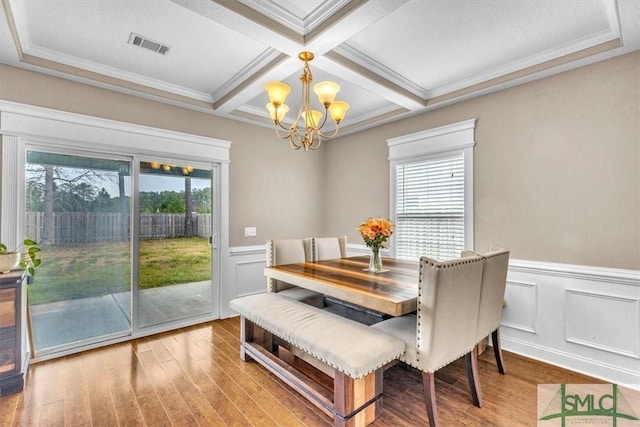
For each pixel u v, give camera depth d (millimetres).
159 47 2520
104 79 2828
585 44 2334
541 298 2650
